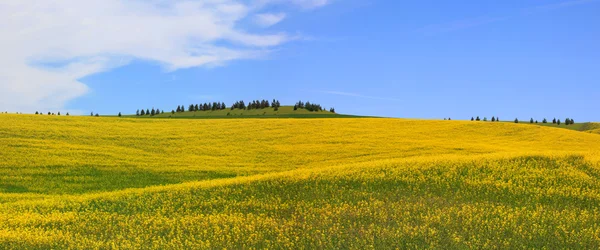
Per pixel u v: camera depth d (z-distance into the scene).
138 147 46.12
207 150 45.88
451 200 24.67
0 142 43.31
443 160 32.78
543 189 26.31
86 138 48.25
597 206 23.89
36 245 19.70
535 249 18.38
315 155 43.84
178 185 30.27
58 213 24.94
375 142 49.91
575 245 18.81
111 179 34.75
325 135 53.88
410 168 30.41
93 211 25.34
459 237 19.25
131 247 19.42
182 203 26.23
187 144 48.34
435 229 20.27
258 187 28.14
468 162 31.70
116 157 41.16
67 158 39.66
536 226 20.70
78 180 34.31
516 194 25.70
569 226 20.86
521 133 56.53
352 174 29.55
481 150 45.09
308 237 20.03
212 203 25.75
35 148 42.12
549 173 29.31
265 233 21.06
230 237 20.48
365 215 22.73
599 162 31.05
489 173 29.36
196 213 24.33
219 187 28.58
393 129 58.53
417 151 44.75
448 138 53.09
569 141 51.97
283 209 24.39
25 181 33.66
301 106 124.62
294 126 59.88
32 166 36.94
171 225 22.38
